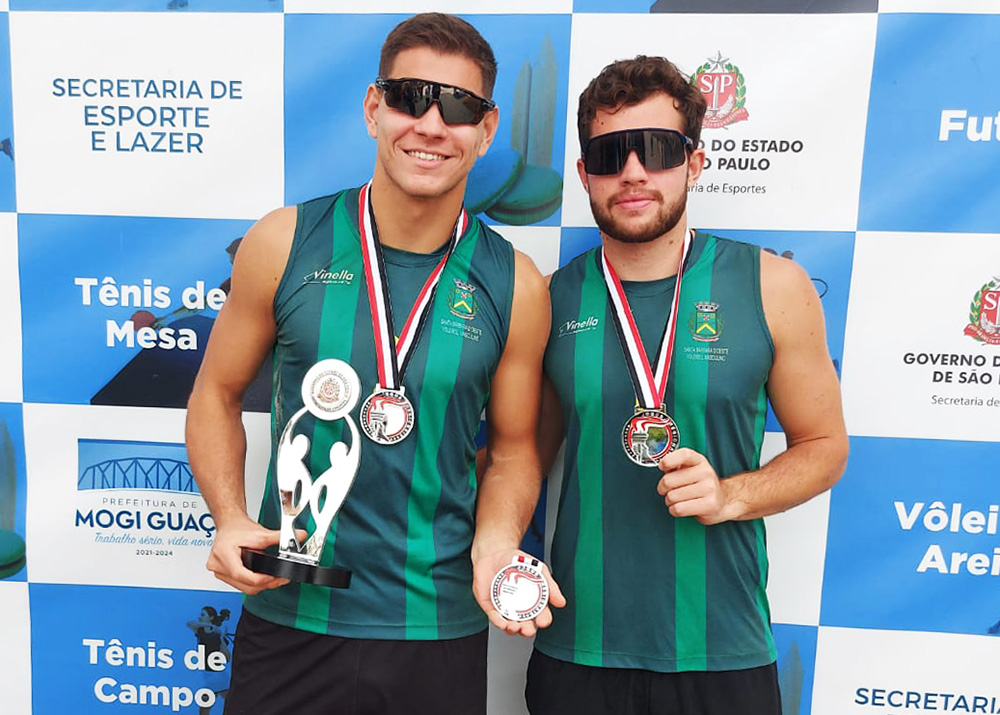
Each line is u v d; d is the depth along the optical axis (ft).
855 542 5.32
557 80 4.99
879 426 5.20
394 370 3.89
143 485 5.50
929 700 5.40
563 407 4.34
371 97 3.99
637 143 3.88
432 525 4.02
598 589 4.21
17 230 5.27
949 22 4.84
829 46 4.91
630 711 4.21
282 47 5.04
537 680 4.46
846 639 5.40
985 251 5.02
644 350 4.19
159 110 5.13
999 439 5.15
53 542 5.56
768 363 4.11
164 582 5.58
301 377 3.94
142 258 5.28
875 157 4.99
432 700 3.96
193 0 5.01
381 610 3.91
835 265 5.09
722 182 5.07
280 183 5.19
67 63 5.09
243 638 4.18
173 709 5.67
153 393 5.42
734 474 4.16
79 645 5.65
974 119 4.91
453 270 4.07
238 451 4.24
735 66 4.95
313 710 3.97
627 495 4.17
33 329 5.36
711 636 4.13
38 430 5.46
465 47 3.76
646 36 4.94
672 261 4.24
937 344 5.11
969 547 5.26
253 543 3.79
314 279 3.96
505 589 3.82
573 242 5.16
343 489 3.78
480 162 5.11
